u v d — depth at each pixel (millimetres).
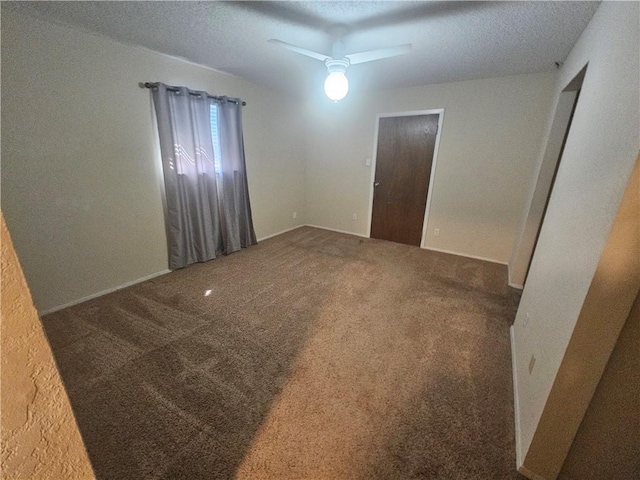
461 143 3504
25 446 437
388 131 3979
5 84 1838
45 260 2166
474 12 1769
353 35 2127
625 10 1116
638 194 793
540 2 1619
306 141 4742
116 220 2539
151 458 1197
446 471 1168
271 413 1414
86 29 2098
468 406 1472
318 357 1808
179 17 1894
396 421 1384
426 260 3559
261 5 1731
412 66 2803
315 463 1194
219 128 3201
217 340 1949
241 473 1153
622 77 1023
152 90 2574
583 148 1345
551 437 1058
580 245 1091
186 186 2986
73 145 2191
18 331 407
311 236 4516
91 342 1899
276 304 2436
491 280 2990
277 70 3051
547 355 1195
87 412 1397
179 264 3053
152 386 1557
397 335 2043
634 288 840
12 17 1809
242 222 3783
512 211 3367
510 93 3115
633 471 979
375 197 4336
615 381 931
